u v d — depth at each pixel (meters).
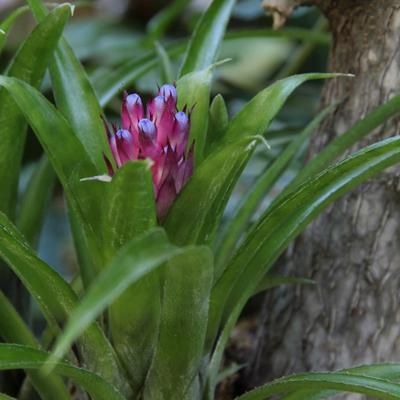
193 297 1.33
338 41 1.60
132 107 1.34
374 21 1.56
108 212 1.30
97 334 1.38
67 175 1.35
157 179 1.34
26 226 1.57
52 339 1.51
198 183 1.33
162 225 1.35
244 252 1.39
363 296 1.58
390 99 1.50
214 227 1.39
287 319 1.64
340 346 1.60
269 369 1.66
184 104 1.42
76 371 1.33
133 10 3.02
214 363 1.44
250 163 2.05
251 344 1.78
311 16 2.84
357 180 1.38
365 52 1.57
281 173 1.58
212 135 1.42
